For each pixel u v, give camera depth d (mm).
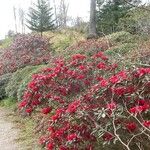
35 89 4926
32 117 7824
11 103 10289
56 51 15992
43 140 4473
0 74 12984
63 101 4938
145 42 9766
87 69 5199
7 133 7434
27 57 13539
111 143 4492
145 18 12055
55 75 5004
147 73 4105
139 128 3992
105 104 4312
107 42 10750
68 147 4055
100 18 17484
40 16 24562
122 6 16688
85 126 4176
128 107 4246
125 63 5215
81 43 12461
